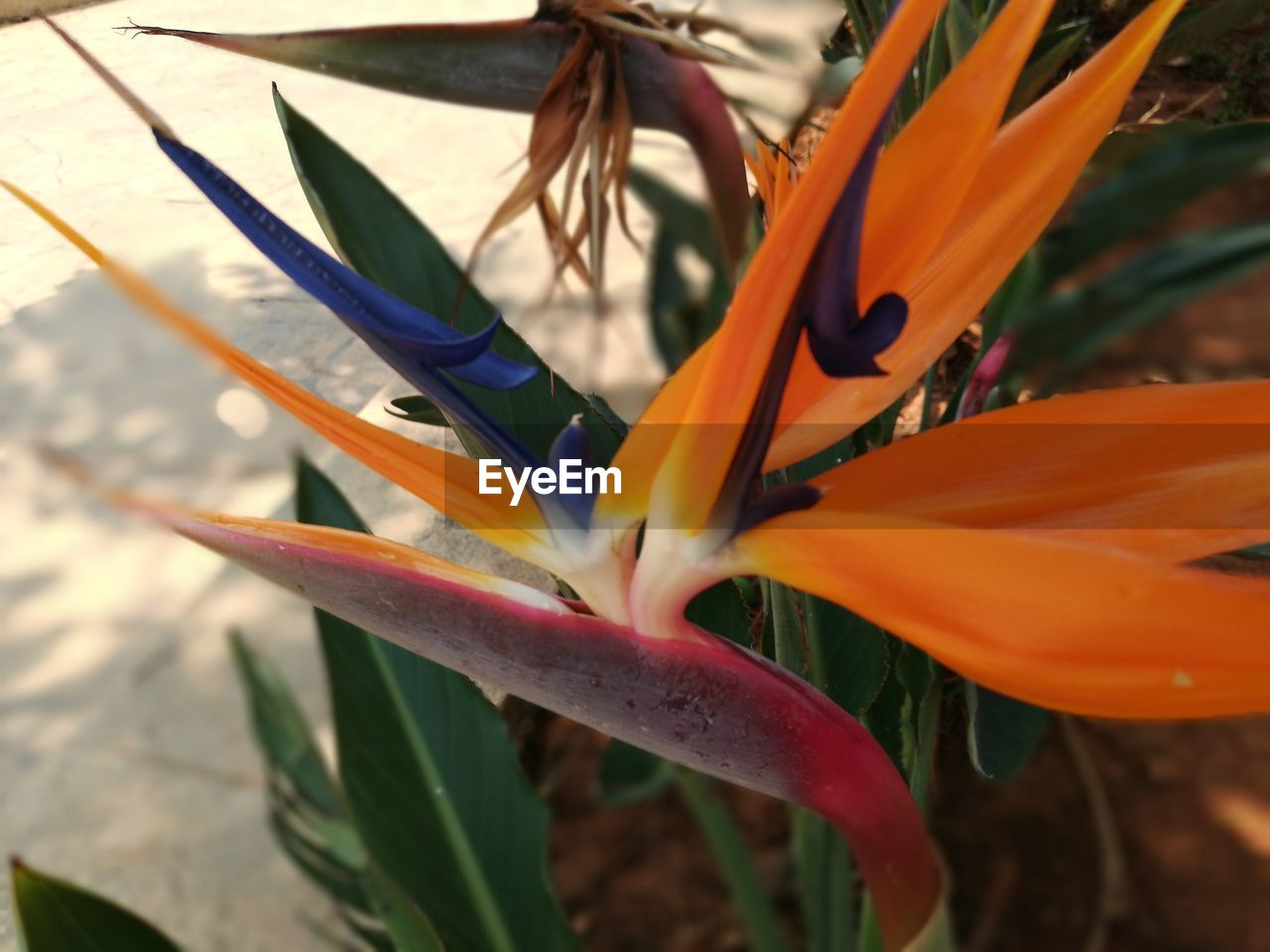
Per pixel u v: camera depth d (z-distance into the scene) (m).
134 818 0.67
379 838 0.36
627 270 0.62
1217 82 1.18
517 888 0.36
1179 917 0.43
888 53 0.18
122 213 1.50
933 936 0.24
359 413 1.03
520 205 0.30
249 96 1.86
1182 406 0.22
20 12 2.33
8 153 1.75
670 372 0.40
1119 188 0.44
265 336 1.18
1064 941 0.43
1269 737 0.51
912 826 0.24
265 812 0.66
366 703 0.38
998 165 0.24
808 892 0.35
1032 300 0.46
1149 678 0.18
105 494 0.23
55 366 1.20
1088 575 0.18
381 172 1.48
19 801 0.69
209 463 0.99
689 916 0.49
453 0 1.82
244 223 0.22
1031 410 0.23
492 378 0.23
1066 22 1.22
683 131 0.31
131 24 0.26
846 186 0.19
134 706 0.77
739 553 0.21
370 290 0.23
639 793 0.43
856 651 0.41
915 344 0.25
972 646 0.19
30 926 0.28
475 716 0.38
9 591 0.90
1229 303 0.79
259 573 0.23
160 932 0.29
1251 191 0.87
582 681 0.23
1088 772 0.50
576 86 0.30
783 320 0.20
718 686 0.23
